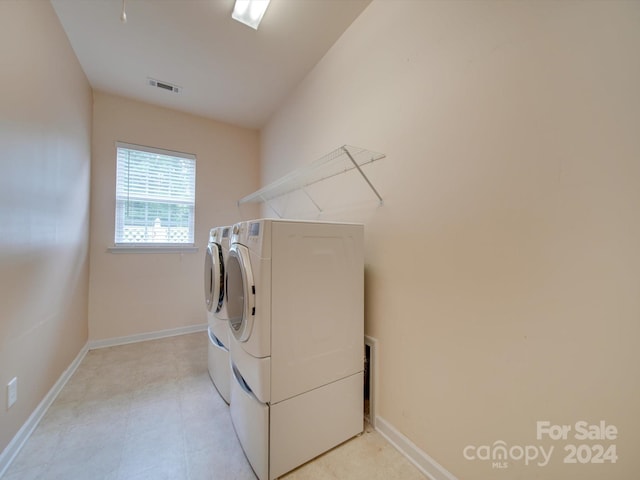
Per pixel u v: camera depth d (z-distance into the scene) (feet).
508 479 3.26
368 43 5.78
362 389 5.06
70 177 7.00
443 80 4.12
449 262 3.97
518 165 3.19
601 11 2.58
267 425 3.93
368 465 4.33
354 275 4.98
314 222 4.46
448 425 3.93
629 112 2.42
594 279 2.61
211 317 7.06
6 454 4.18
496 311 3.39
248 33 6.63
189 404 5.89
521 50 3.17
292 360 4.20
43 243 5.48
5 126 4.20
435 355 4.15
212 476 4.07
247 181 12.06
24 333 4.75
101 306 9.14
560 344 2.84
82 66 7.85
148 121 9.97
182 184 10.70
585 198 2.67
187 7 5.89
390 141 5.11
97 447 4.60
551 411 2.91
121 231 9.57
